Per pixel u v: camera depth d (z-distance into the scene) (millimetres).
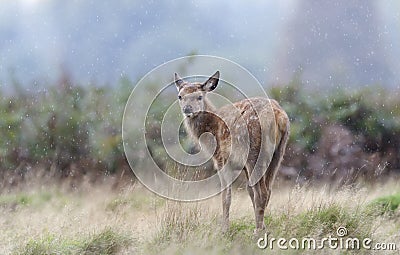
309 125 46281
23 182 40188
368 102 47938
